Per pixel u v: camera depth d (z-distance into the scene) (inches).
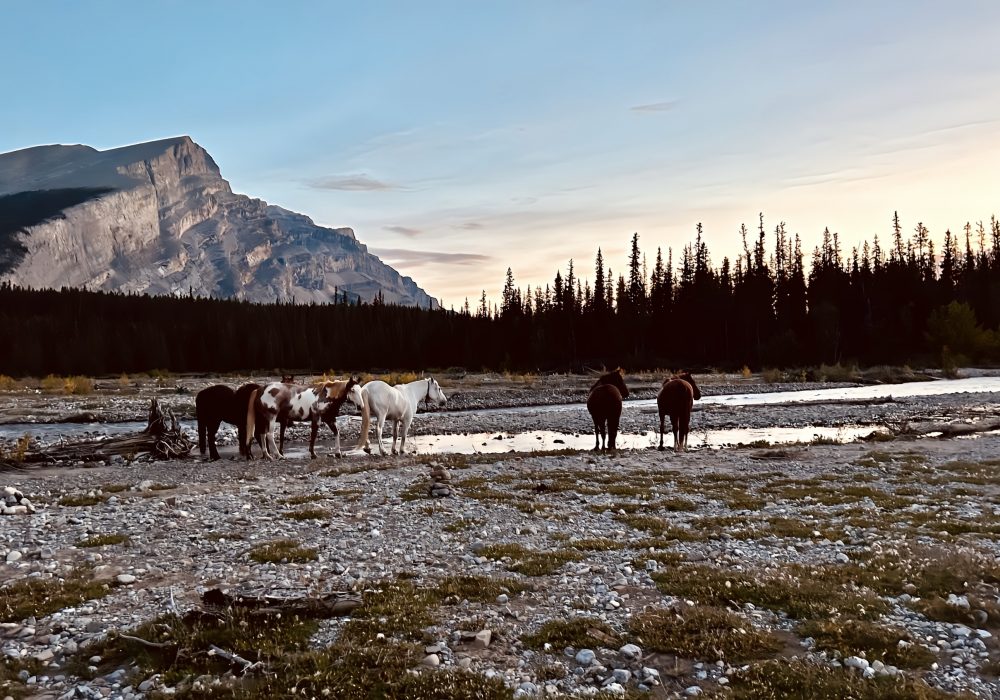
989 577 339.0
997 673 251.1
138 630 289.7
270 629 289.7
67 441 1043.9
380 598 327.6
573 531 466.3
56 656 274.5
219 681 245.9
